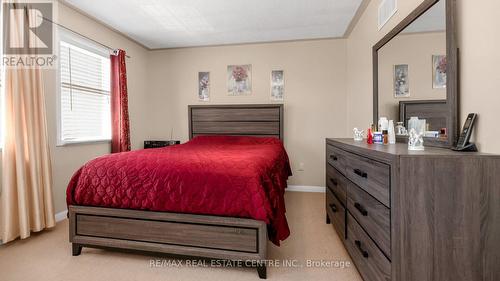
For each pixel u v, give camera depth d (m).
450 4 1.36
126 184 1.79
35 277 1.63
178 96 4.20
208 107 3.95
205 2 2.65
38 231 2.26
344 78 3.77
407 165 1.08
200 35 3.61
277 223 1.66
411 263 1.09
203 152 2.44
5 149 2.07
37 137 2.27
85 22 2.98
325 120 3.83
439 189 1.07
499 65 1.10
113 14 2.94
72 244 1.90
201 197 1.66
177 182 1.71
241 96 4.02
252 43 3.95
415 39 1.75
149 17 3.01
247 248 1.62
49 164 2.37
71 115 2.91
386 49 2.22
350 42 3.57
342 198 1.95
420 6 1.63
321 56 3.81
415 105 1.76
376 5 2.52
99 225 1.85
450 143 1.35
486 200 1.06
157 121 4.28
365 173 1.45
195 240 1.69
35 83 2.27
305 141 3.88
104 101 3.40
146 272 1.69
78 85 2.99
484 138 1.19
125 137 3.43
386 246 1.17
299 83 3.88
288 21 3.14
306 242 2.14
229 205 1.62
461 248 1.07
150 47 4.12
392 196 1.11
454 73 1.35
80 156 2.96
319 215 2.80
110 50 3.33
